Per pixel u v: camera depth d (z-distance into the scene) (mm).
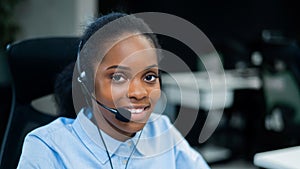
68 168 827
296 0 3994
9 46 1145
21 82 1152
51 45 1169
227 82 3037
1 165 1113
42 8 3055
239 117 3289
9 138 1132
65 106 968
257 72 3104
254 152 3039
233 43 3432
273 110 2633
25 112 1155
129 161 873
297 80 2551
